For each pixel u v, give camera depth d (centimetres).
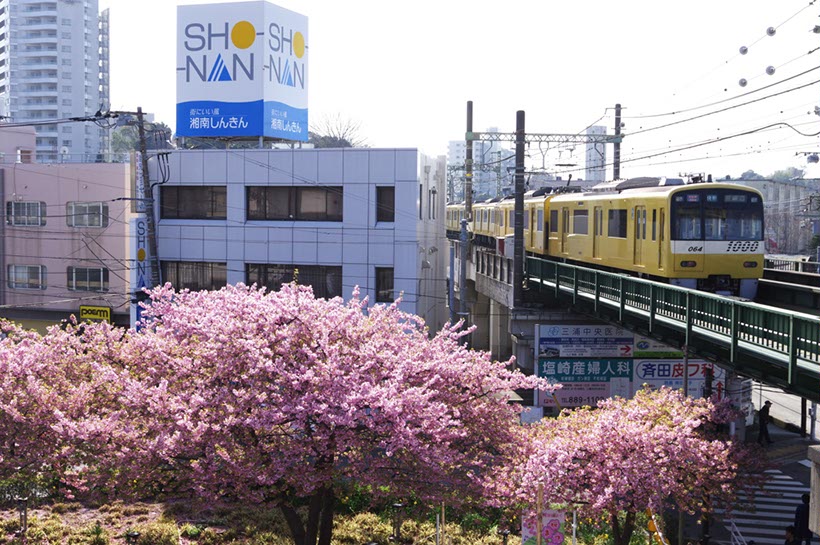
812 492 914
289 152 3381
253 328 1497
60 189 3622
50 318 3659
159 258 3500
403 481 1480
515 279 3097
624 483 1513
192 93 3606
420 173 3431
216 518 2000
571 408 2942
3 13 10250
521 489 1480
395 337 1677
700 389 2903
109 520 1967
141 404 1430
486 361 1658
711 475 1631
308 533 1593
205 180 3450
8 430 1477
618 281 2297
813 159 2791
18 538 1730
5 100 10225
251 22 3553
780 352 1459
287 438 1452
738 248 2367
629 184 2878
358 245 3359
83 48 10256
